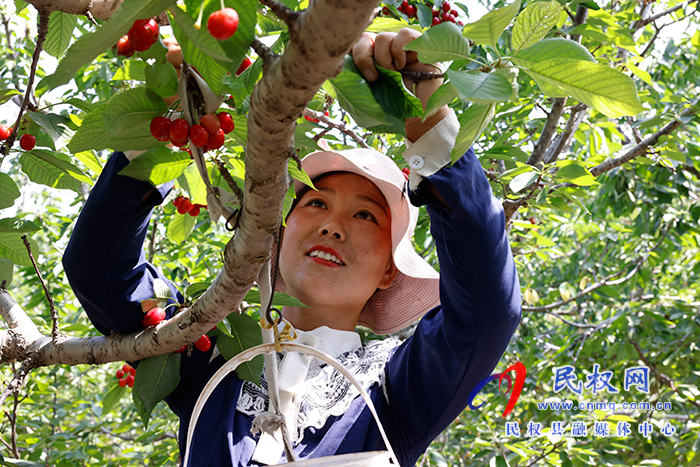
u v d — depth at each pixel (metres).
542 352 5.66
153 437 4.25
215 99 0.97
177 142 0.97
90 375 6.87
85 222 1.41
